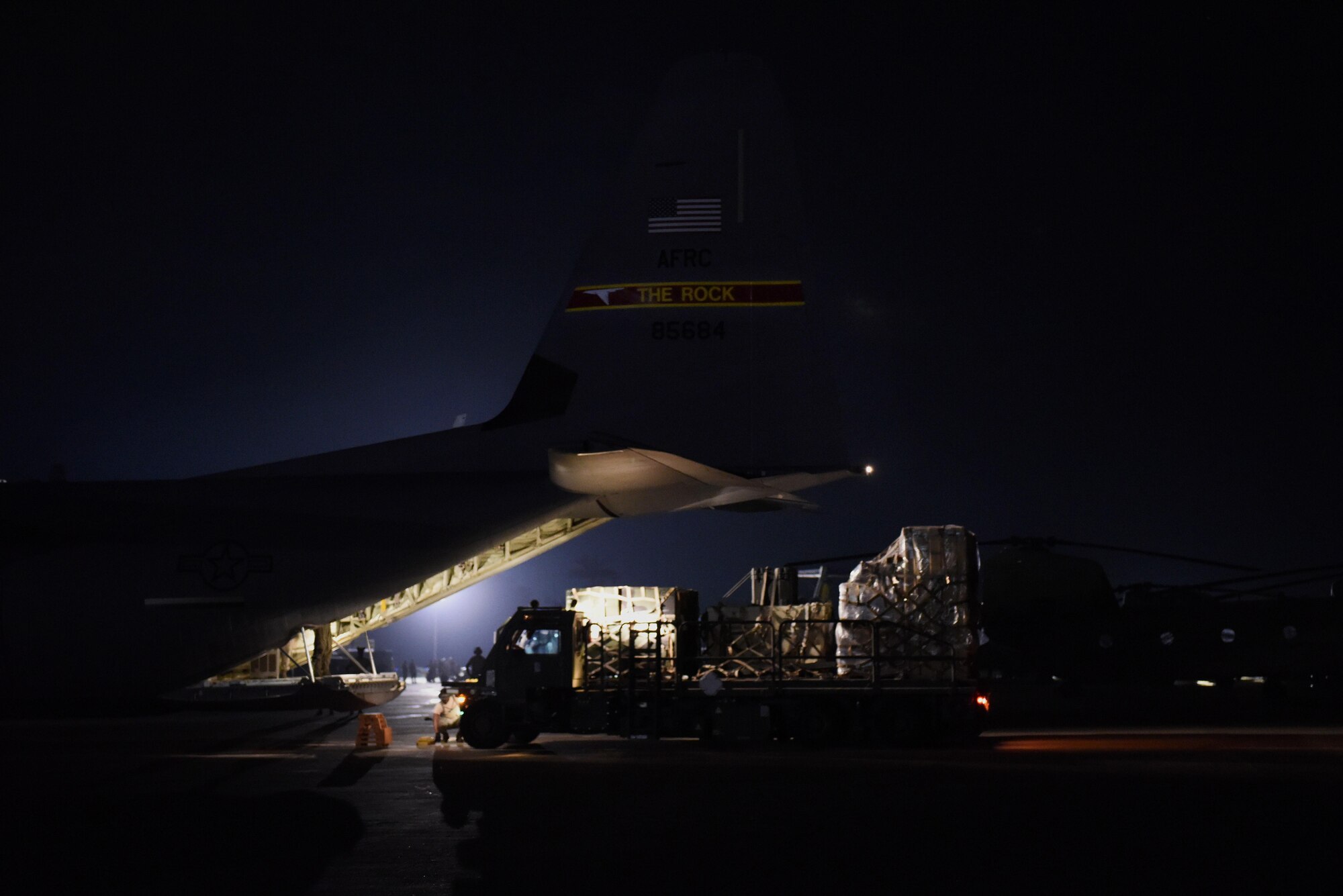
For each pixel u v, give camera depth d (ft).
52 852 26.66
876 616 53.11
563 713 53.57
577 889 22.47
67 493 36.09
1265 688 73.97
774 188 39.11
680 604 58.13
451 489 37.27
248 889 22.58
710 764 44.27
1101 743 54.44
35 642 33.83
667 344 38.40
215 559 35.22
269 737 61.41
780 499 35.06
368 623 79.25
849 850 25.98
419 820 30.91
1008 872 23.68
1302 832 28.22
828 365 38.11
